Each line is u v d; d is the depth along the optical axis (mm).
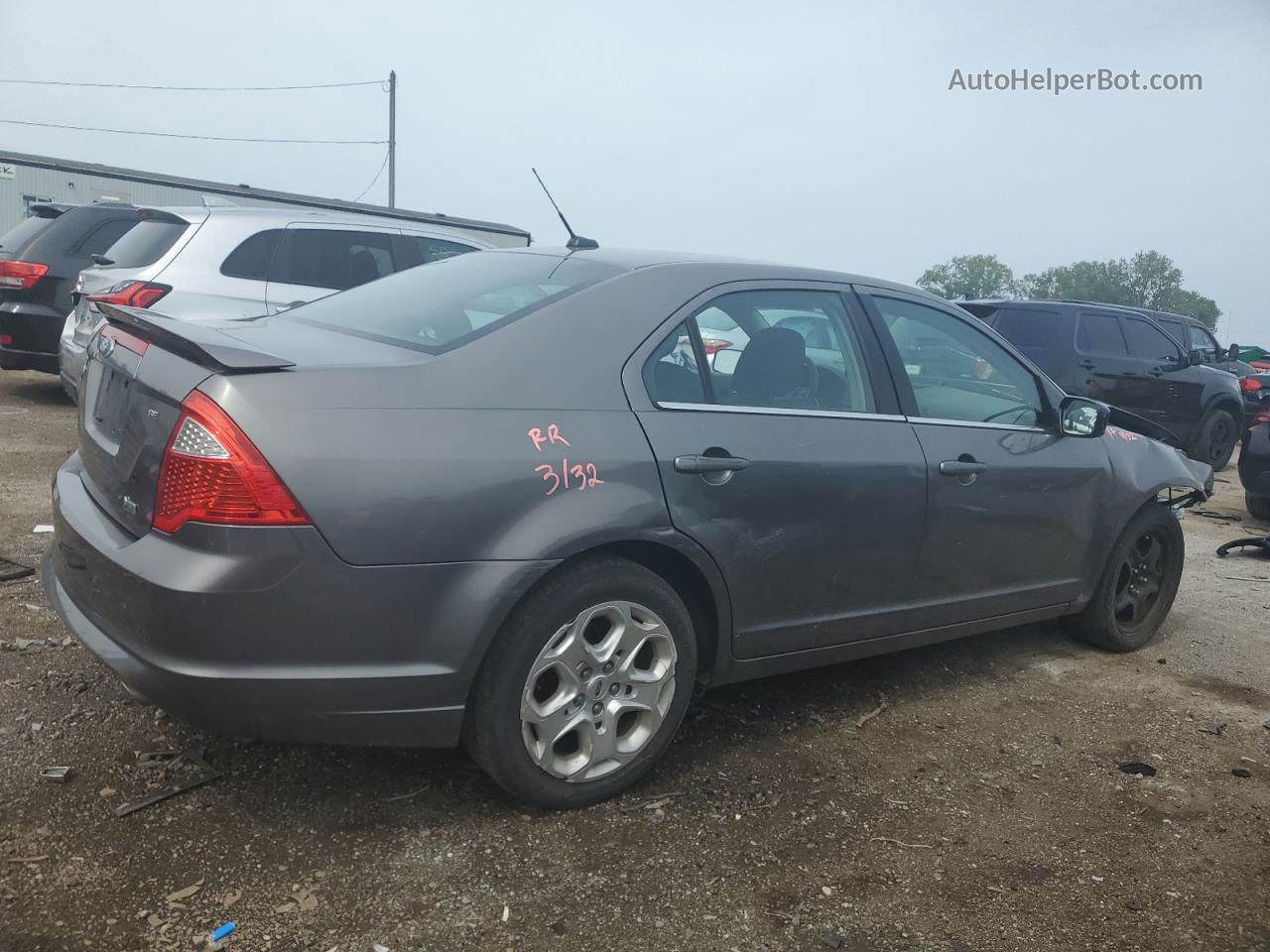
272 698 2510
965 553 3936
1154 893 2793
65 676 3494
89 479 3027
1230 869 2951
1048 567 4340
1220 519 8914
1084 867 2908
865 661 4453
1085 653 4840
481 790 3037
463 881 2594
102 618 2684
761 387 3389
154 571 2465
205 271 7320
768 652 3414
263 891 2480
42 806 2727
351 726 2605
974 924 2596
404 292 3486
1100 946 2543
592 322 3041
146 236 7547
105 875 2479
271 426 2461
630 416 2984
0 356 9172
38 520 5383
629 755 3047
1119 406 11102
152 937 2285
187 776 2939
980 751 3639
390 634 2580
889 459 3594
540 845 2783
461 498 2625
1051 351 11023
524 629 2758
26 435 7867
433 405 2666
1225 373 12242
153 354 2754
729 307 3391
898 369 3811
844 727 3744
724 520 3137
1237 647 5094
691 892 2633
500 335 2889
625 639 2986
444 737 2719
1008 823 3125
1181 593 6109
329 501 2479
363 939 2344
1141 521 4766
